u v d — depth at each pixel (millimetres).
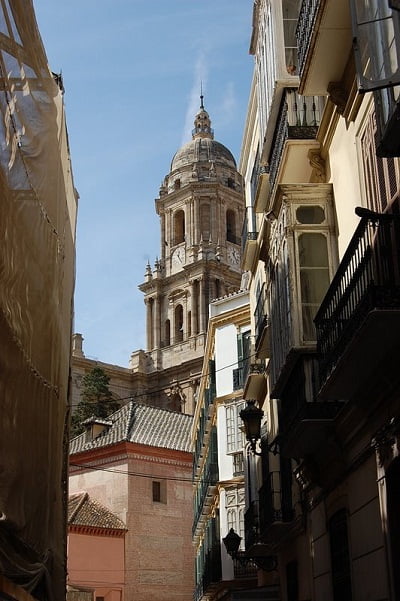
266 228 16719
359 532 11117
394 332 9023
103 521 38375
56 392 14398
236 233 80438
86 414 67750
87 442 43062
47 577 13078
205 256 75938
